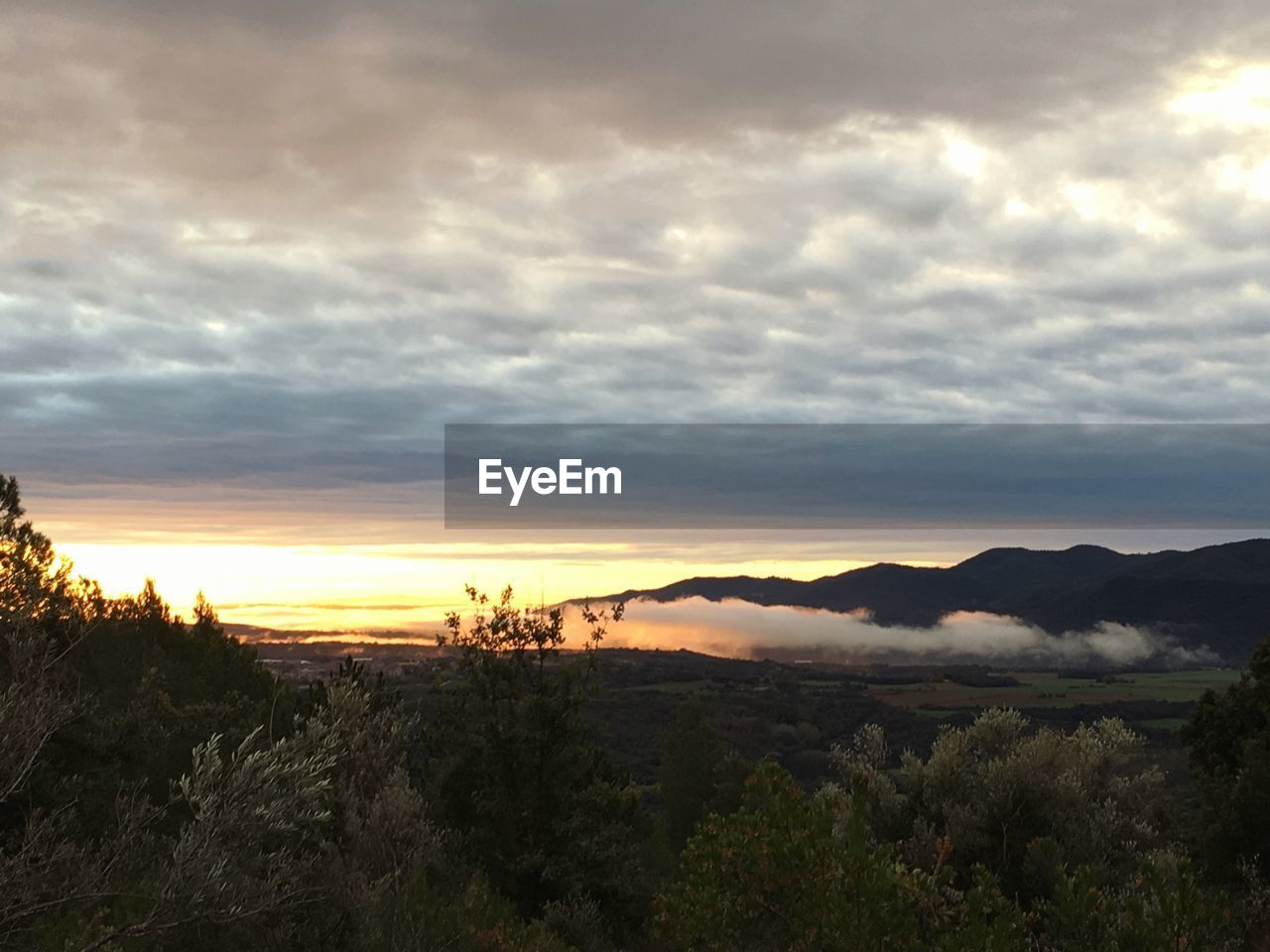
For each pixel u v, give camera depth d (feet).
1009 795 34.83
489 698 58.75
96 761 38.29
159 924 18.33
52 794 25.17
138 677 59.98
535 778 56.39
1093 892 20.51
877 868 21.07
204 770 18.76
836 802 32.81
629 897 55.11
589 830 56.29
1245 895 31.89
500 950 32.63
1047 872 31.09
